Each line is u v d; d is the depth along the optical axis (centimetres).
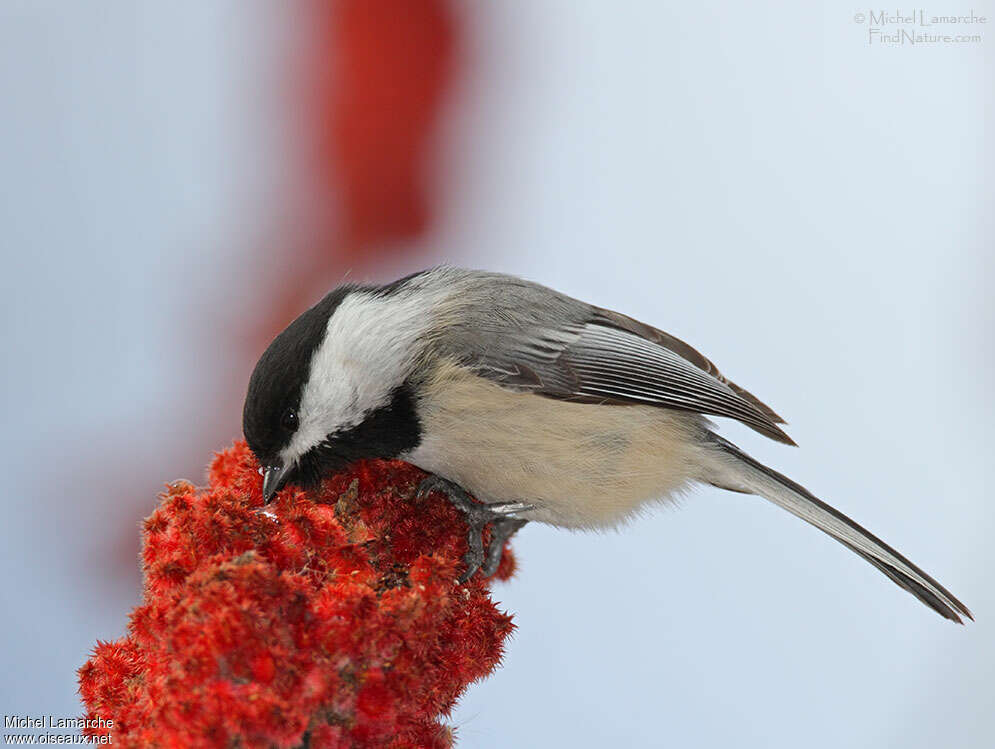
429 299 253
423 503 252
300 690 246
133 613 247
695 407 254
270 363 252
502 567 253
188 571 247
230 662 246
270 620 246
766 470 255
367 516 251
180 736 246
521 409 253
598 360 253
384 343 252
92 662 248
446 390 252
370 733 247
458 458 253
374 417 252
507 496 253
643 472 254
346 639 246
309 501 249
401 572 249
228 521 248
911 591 254
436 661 248
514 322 253
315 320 252
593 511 253
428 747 248
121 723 247
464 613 249
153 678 247
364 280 254
